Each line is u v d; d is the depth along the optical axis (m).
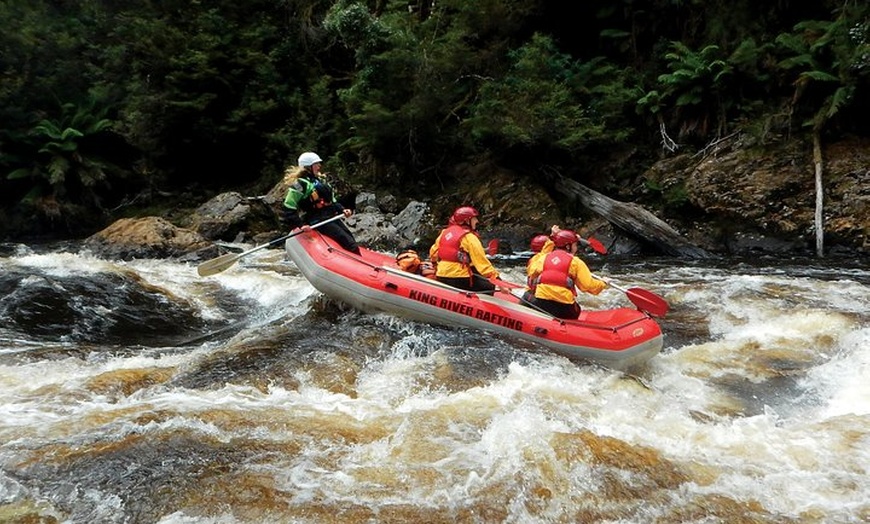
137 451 4.16
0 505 3.64
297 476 3.95
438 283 6.55
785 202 13.23
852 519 3.61
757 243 13.27
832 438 4.59
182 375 5.56
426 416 4.76
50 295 7.99
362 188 17.42
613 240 14.16
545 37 16.50
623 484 3.92
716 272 10.96
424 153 17.64
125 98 20.47
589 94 16.38
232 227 15.45
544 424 4.59
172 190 20.72
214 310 8.66
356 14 17.16
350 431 4.52
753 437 4.59
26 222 18.98
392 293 6.55
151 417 4.61
